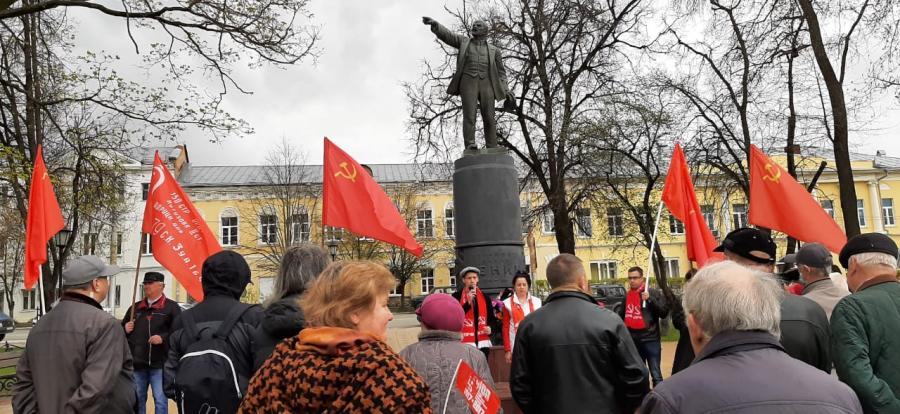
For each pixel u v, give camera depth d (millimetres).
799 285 5930
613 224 23656
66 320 3500
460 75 8375
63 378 3422
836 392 1647
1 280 39344
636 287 7711
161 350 6316
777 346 1777
